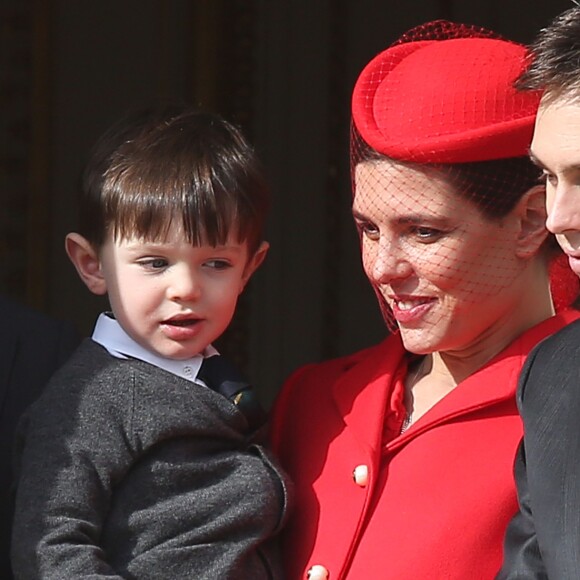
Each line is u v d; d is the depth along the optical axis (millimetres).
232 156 10211
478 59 9539
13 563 9375
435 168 9242
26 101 22609
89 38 22766
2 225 22672
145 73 22844
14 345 11234
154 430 9609
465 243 9320
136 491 9547
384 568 9094
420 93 9477
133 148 10188
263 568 9617
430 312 9484
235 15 22984
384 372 10055
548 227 7781
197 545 9469
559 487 7902
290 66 23203
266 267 23422
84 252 10438
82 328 22844
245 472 9695
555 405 8195
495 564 8992
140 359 10000
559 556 7754
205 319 10031
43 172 22641
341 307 23594
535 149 7789
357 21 23203
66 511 9289
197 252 9914
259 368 23500
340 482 9688
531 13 22391
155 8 22828
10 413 11039
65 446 9461
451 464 9289
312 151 23312
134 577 9367
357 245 23547
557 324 9641
